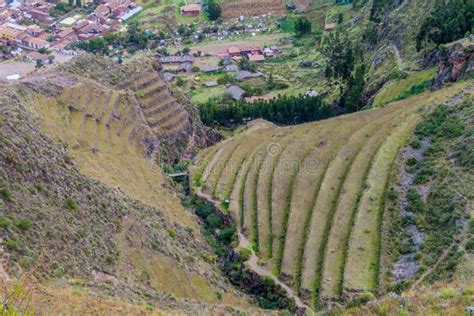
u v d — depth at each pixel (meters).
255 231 103.75
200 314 69.31
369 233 90.00
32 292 56.53
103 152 117.81
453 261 73.44
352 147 114.12
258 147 128.88
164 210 108.81
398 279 79.00
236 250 99.81
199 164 132.75
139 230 91.81
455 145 98.81
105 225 86.44
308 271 89.00
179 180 131.38
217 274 96.25
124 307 61.22
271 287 90.75
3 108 90.81
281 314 79.50
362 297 76.12
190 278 89.00
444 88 125.31
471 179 88.69
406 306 52.03
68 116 120.88
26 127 90.38
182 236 102.50
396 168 100.56
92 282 69.50
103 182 100.75
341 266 86.69
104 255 78.94
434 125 107.50
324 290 83.12
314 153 117.38
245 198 112.19
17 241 66.69
